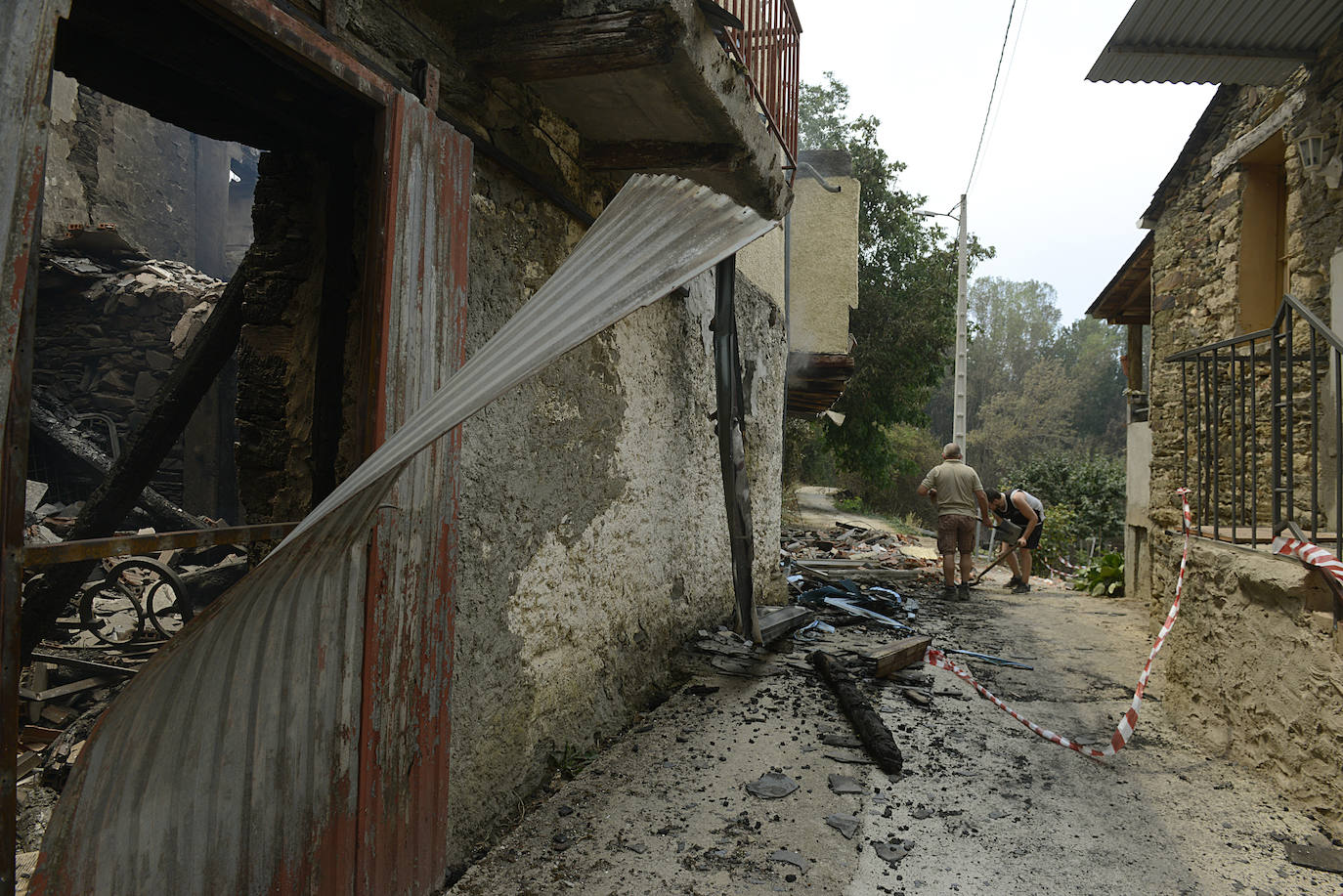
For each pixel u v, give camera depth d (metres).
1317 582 3.16
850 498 30.23
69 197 12.57
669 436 4.86
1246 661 3.64
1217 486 4.13
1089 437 61.56
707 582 5.63
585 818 2.98
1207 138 6.78
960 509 8.52
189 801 1.60
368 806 2.09
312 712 1.90
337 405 2.49
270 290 2.66
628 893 2.47
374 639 2.09
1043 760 3.69
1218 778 3.49
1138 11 4.46
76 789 1.38
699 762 3.53
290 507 2.60
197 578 5.68
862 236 22.11
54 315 8.55
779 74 4.21
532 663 3.16
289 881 1.85
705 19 2.75
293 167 2.65
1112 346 68.75
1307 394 5.12
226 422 8.07
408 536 2.24
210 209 16.52
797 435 21.14
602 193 3.79
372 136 2.35
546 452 3.27
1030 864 2.71
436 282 2.35
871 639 6.16
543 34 2.54
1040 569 15.20
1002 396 65.19
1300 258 5.12
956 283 22.22
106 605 5.45
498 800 2.88
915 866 2.68
